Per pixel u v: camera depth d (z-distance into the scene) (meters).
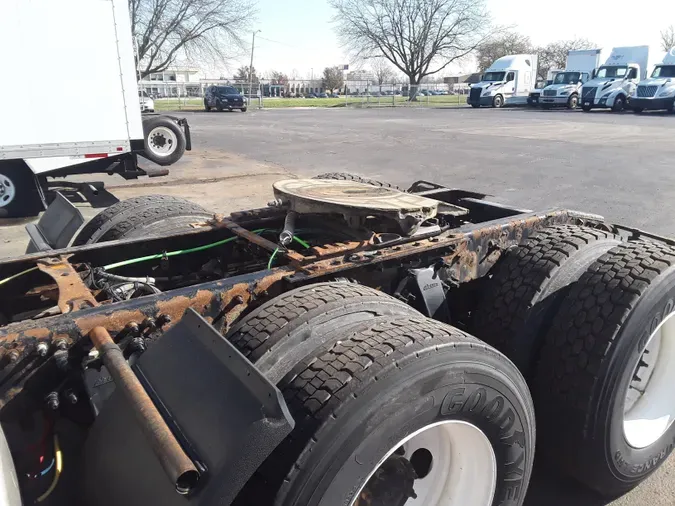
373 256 2.45
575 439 2.45
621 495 2.74
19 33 8.31
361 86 63.62
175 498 1.39
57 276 2.36
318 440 1.56
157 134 12.89
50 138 8.87
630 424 2.72
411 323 1.92
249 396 1.44
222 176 11.45
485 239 2.90
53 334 1.79
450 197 4.11
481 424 1.90
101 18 8.99
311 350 1.84
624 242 2.93
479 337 2.71
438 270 2.73
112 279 2.75
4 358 1.72
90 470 1.72
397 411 1.65
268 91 73.69
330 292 2.09
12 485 1.38
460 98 53.31
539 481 2.81
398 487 1.93
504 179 10.91
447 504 2.03
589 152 14.74
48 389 1.83
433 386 1.71
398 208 2.62
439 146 16.44
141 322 1.95
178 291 2.06
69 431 1.98
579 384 2.38
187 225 3.26
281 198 3.06
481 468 2.02
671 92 28.92
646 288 2.38
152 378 1.71
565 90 35.06
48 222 3.17
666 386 2.84
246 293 2.16
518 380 2.00
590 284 2.51
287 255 2.45
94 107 9.19
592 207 8.41
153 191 10.02
